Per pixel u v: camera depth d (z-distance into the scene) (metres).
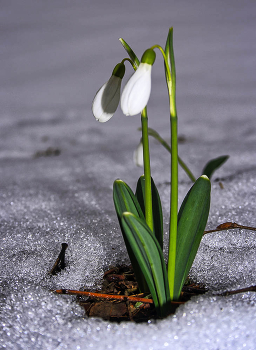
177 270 0.42
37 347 0.40
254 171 0.64
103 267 0.46
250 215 0.51
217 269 0.45
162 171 0.77
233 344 0.39
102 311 0.42
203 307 0.41
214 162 0.58
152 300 0.43
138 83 0.39
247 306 0.41
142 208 0.45
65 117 1.32
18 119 1.31
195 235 0.42
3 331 0.41
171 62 0.40
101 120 0.42
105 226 0.51
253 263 0.45
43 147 1.02
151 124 1.21
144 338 0.40
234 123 1.12
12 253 0.47
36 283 0.44
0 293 0.43
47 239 0.49
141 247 0.41
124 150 0.96
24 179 0.75
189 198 0.43
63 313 0.42
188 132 1.08
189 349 0.39
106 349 0.40
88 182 0.70
